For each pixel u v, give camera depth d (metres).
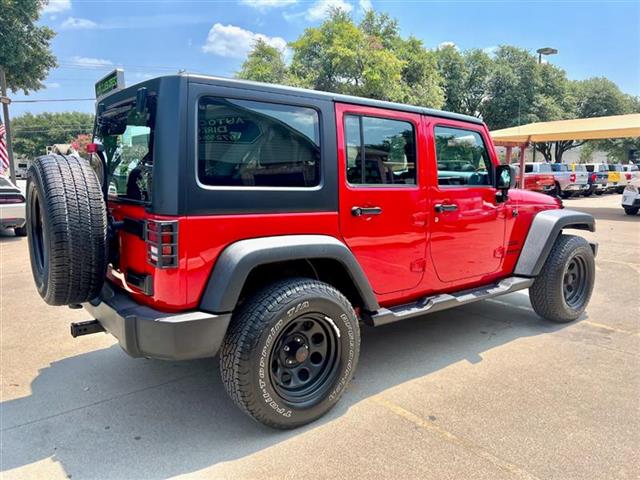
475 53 31.98
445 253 3.71
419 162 3.47
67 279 2.58
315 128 2.91
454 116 3.77
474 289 4.08
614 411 2.98
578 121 18.73
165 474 2.40
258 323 2.54
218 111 2.52
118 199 2.98
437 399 3.16
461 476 2.36
